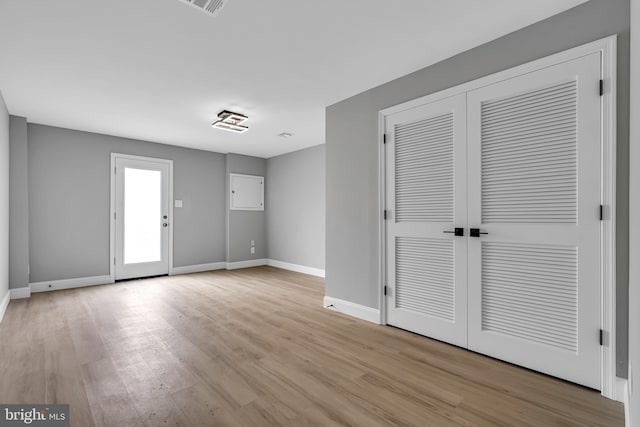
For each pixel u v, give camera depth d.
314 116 3.82
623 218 1.68
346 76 2.77
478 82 2.26
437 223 2.50
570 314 1.86
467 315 2.31
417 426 1.48
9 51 2.30
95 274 4.51
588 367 1.79
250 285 4.54
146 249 5.04
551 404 1.65
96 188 4.53
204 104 3.41
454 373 1.98
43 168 4.11
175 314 3.16
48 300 3.66
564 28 1.89
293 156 5.87
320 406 1.64
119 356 2.20
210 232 5.82
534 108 2.01
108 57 2.41
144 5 1.81
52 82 2.83
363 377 1.93
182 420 1.52
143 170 5.01
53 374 1.94
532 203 2.01
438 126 2.50
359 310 3.06
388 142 2.86
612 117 1.71
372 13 1.92
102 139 4.60
